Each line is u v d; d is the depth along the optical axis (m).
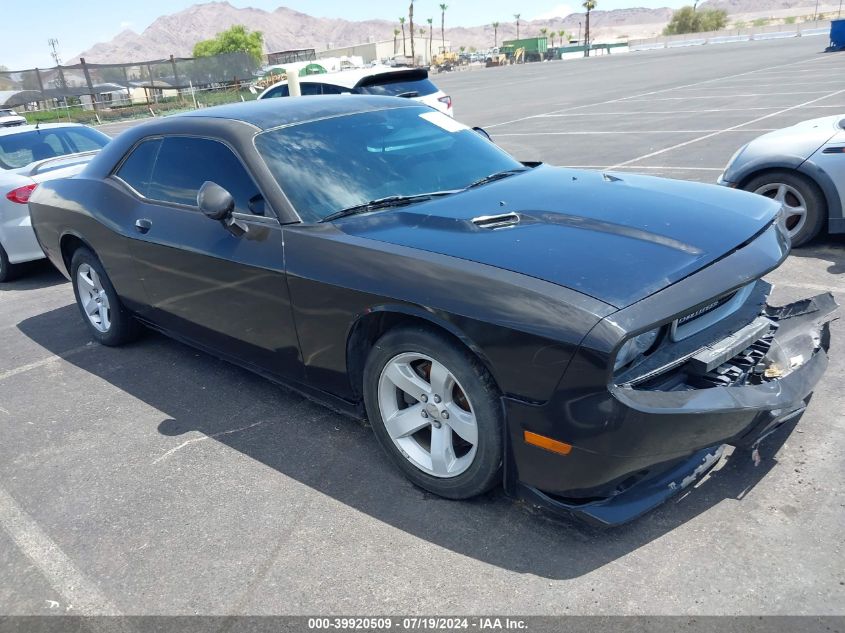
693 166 9.09
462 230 2.81
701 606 2.21
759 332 2.67
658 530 2.56
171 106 33.78
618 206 2.94
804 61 29.38
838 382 3.45
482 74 52.25
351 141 3.55
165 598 2.49
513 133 14.77
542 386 2.31
